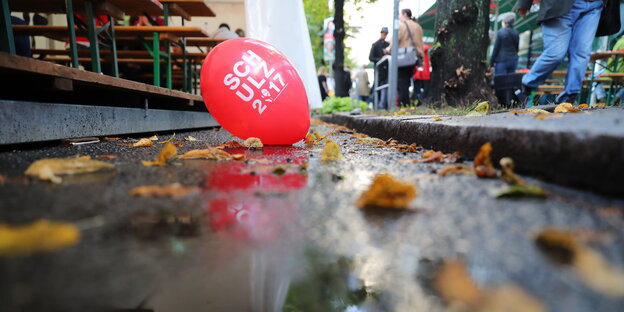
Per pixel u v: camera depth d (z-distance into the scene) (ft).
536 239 2.67
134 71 22.95
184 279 2.40
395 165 6.04
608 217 3.04
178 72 24.99
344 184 4.59
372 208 3.50
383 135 11.92
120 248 2.56
